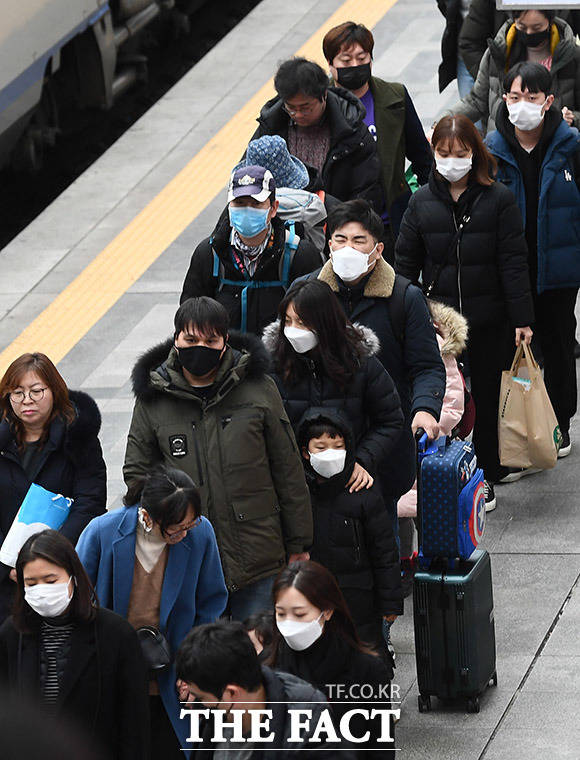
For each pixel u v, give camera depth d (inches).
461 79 1302.9
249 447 660.1
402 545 815.1
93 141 1729.8
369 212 721.0
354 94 1005.8
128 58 1838.1
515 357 897.5
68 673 559.5
